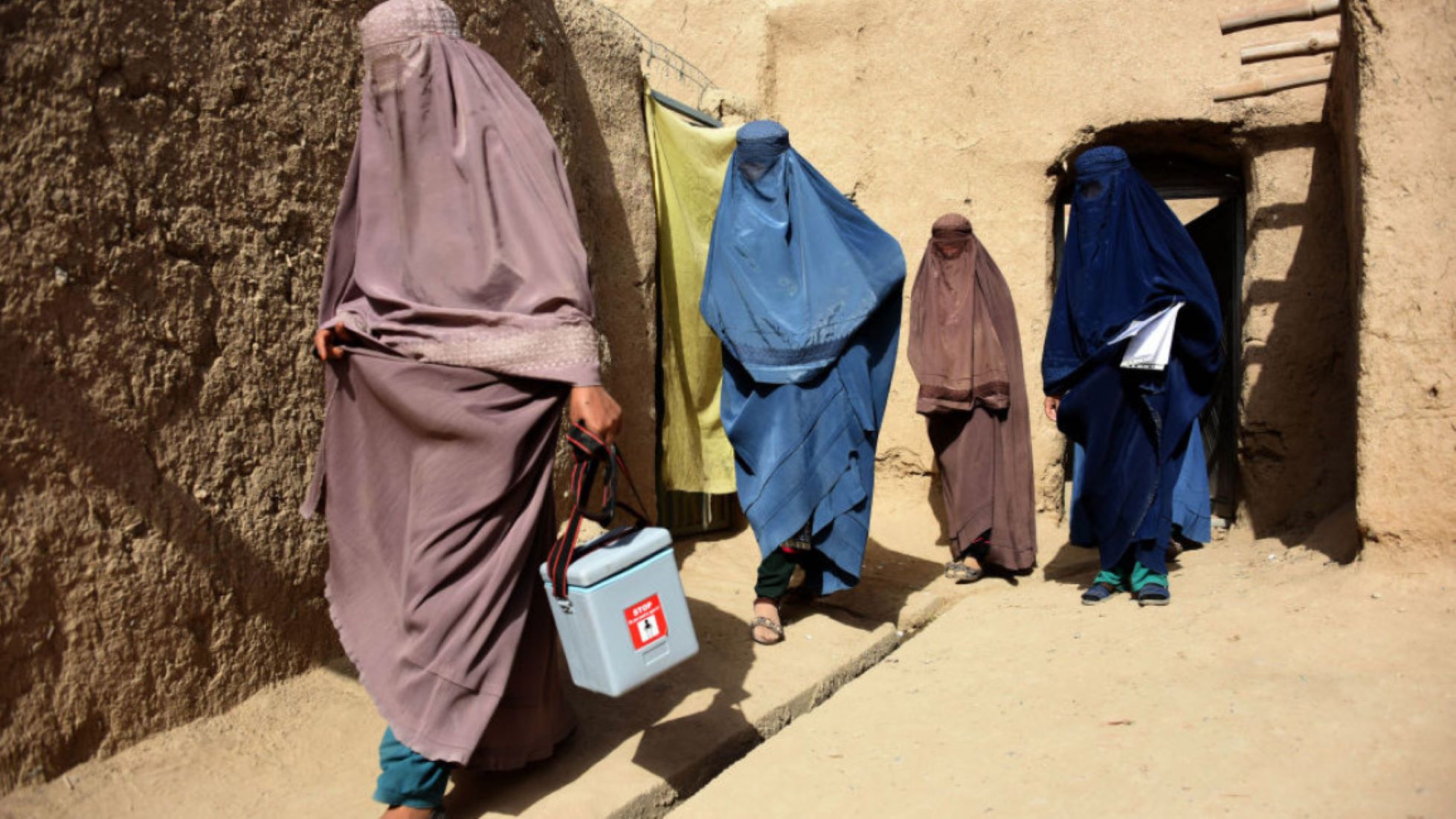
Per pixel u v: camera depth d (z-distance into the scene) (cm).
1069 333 550
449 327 287
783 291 493
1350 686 376
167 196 321
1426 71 475
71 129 293
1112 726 362
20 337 279
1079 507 575
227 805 297
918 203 788
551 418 295
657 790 327
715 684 419
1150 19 732
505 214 290
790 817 315
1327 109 673
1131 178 533
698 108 739
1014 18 761
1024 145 761
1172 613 486
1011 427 614
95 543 297
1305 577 508
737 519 705
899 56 790
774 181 506
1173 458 515
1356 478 481
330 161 383
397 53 292
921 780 334
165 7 321
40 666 282
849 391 494
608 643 285
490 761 309
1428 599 443
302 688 358
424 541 284
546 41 506
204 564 328
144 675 309
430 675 283
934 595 581
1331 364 681
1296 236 691
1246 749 336
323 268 379
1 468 274
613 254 580
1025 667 434
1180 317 514
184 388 325
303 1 372
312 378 373
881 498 791
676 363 621
